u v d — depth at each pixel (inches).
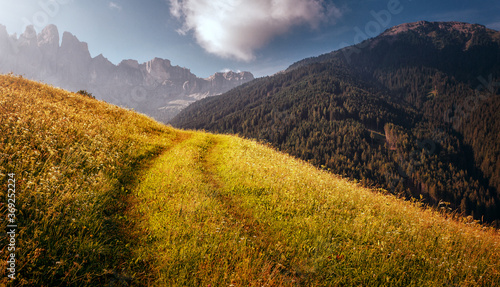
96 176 276.1
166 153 496.7
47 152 283.4
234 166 428.5
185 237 191.9
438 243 224.1
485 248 229.8
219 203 267.1
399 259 189.0
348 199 319.0
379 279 170.6
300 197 306.2
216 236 194.1
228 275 154.9
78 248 156.4
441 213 314.0
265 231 225.0
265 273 157.3
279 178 368.2
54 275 138.0
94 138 398.0
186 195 276.8
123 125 604.1
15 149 253.4
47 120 386.6
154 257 165.8
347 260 185.2
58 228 164.7
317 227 229.9
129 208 236.4
